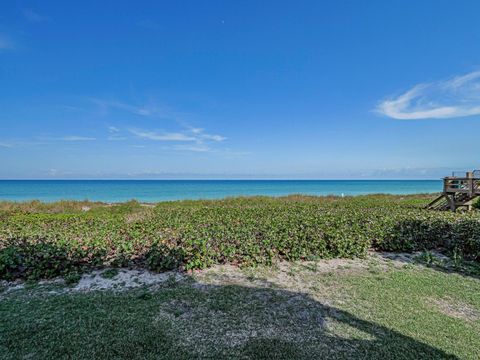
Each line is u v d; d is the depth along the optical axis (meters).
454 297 5.13
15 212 17.83
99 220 11.04
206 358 3.36
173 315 4.33
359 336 3.83
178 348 3.53
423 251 8.16
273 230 7.61
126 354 3.41
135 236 7.33
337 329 4.00
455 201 15.94
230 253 6.52
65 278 5.76
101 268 6.28
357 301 4.89
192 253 6.34
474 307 4.78
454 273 6.41
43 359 3.31
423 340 3.76
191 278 5.85
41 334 3.78
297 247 7.13
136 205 22.67
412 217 9.49
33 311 4.41
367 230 8.07
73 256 6.07
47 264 5.81
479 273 6.34
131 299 4.86
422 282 5.79
